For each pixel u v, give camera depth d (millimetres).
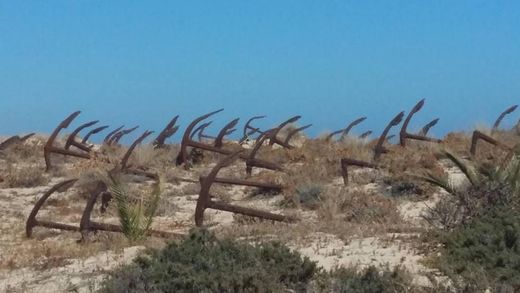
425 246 10023
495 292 7645
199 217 13359
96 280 9180
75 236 13273
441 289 7773
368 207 13852
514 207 10672
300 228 12219
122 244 11547
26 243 12547
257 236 11703
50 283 9312
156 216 15719
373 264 9188
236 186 19734
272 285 8016
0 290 9062
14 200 18500
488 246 8844
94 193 12430
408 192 16188
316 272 8523
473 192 11164
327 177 19078
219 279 7922
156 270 8273
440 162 19953
